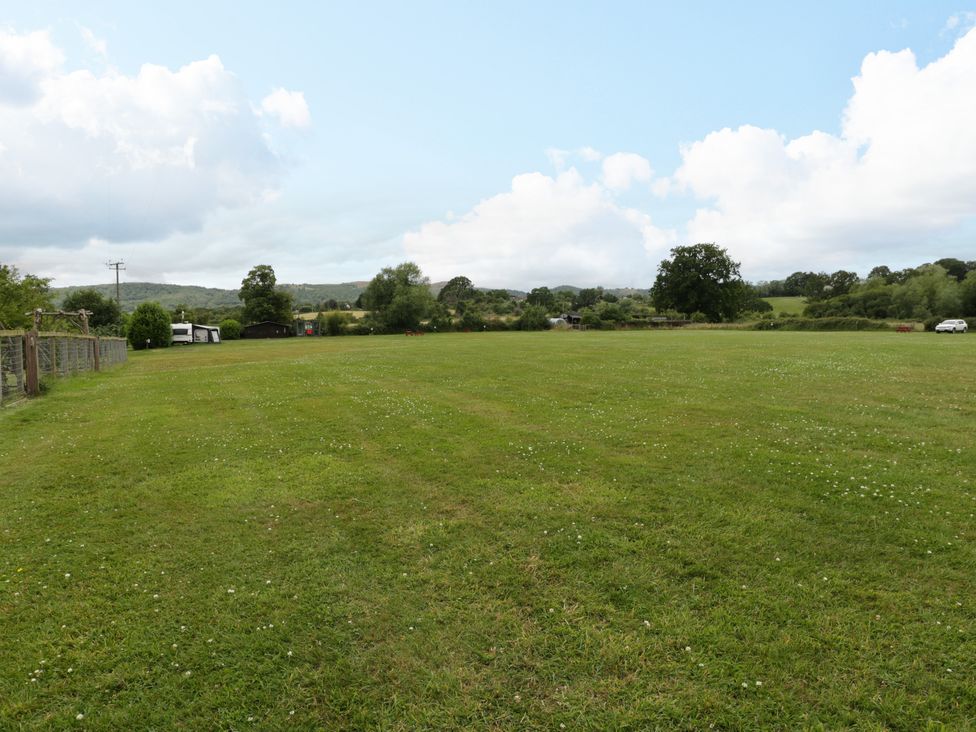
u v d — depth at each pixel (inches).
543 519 279.9
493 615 196.5
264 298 4261.8
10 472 379.6
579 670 168.2
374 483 344.5
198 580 225.3
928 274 4005.9
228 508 305.0
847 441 427.8
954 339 1924.2
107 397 756.0
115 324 3580.2
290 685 164.9
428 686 162.6
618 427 488.4
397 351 1631.4
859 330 3095.5
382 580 222.4
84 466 392.2
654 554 239.5
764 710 151.2
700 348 1512.1
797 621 189.3
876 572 220.8
